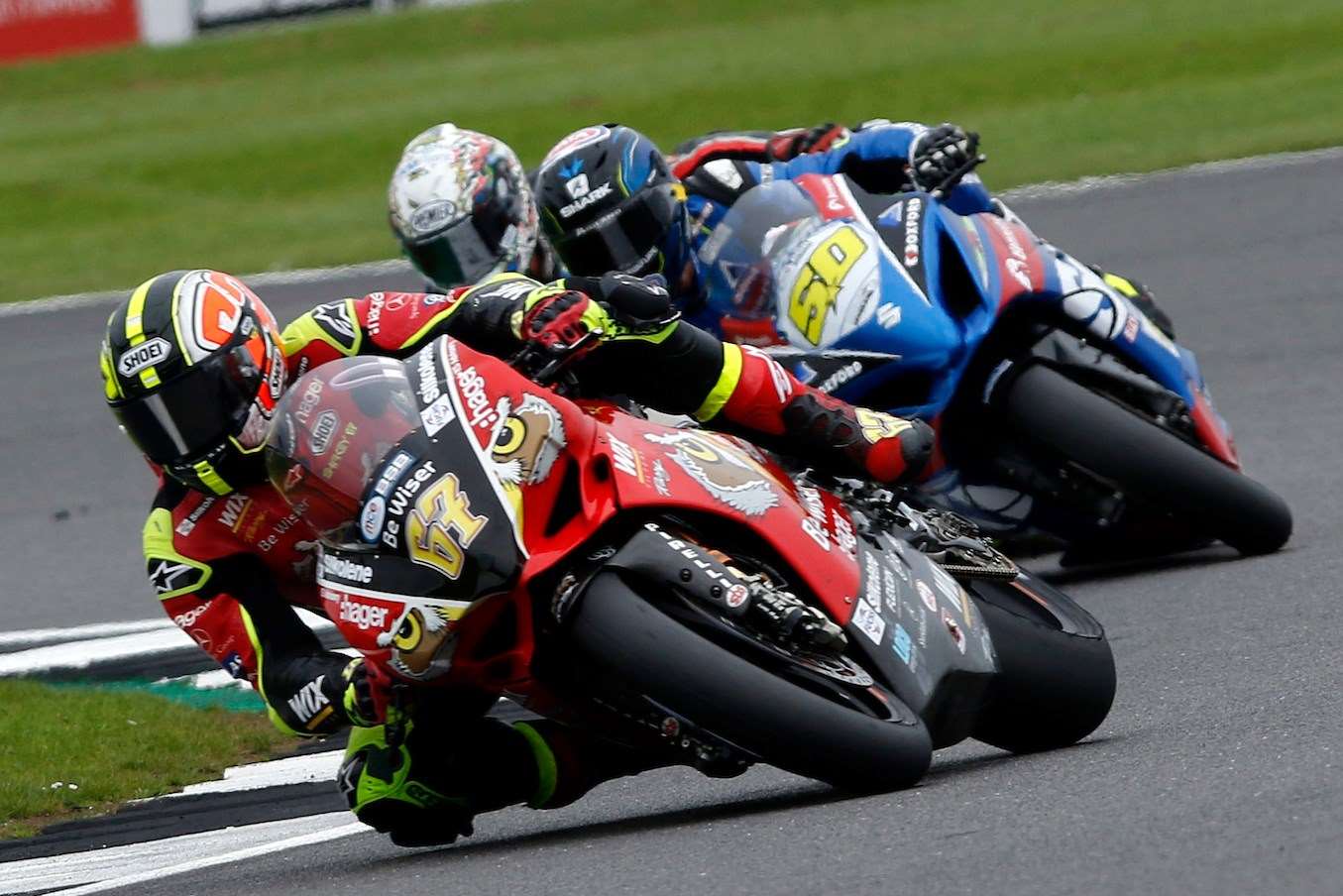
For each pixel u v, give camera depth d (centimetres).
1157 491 2227
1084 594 2359
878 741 1380
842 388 2059
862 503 1653
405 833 1521
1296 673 1722
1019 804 1334
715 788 1705
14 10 9975
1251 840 1146
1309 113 5975
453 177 2025
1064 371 2275
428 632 1334
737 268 2109
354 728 1591
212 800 1947
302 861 1625
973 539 1797
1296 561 2286
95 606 2983
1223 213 4806
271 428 1407
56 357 4872
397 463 1359
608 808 1709
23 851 1802
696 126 7312
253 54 9800
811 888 1178
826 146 2445
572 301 1472
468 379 1398
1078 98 6844
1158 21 8094
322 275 5369
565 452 1396
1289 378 3447
